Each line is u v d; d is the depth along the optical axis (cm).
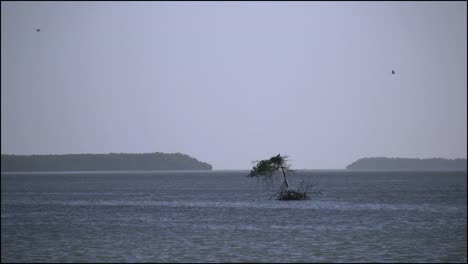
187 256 18088
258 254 18375
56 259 17675
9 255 18312
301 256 18075
